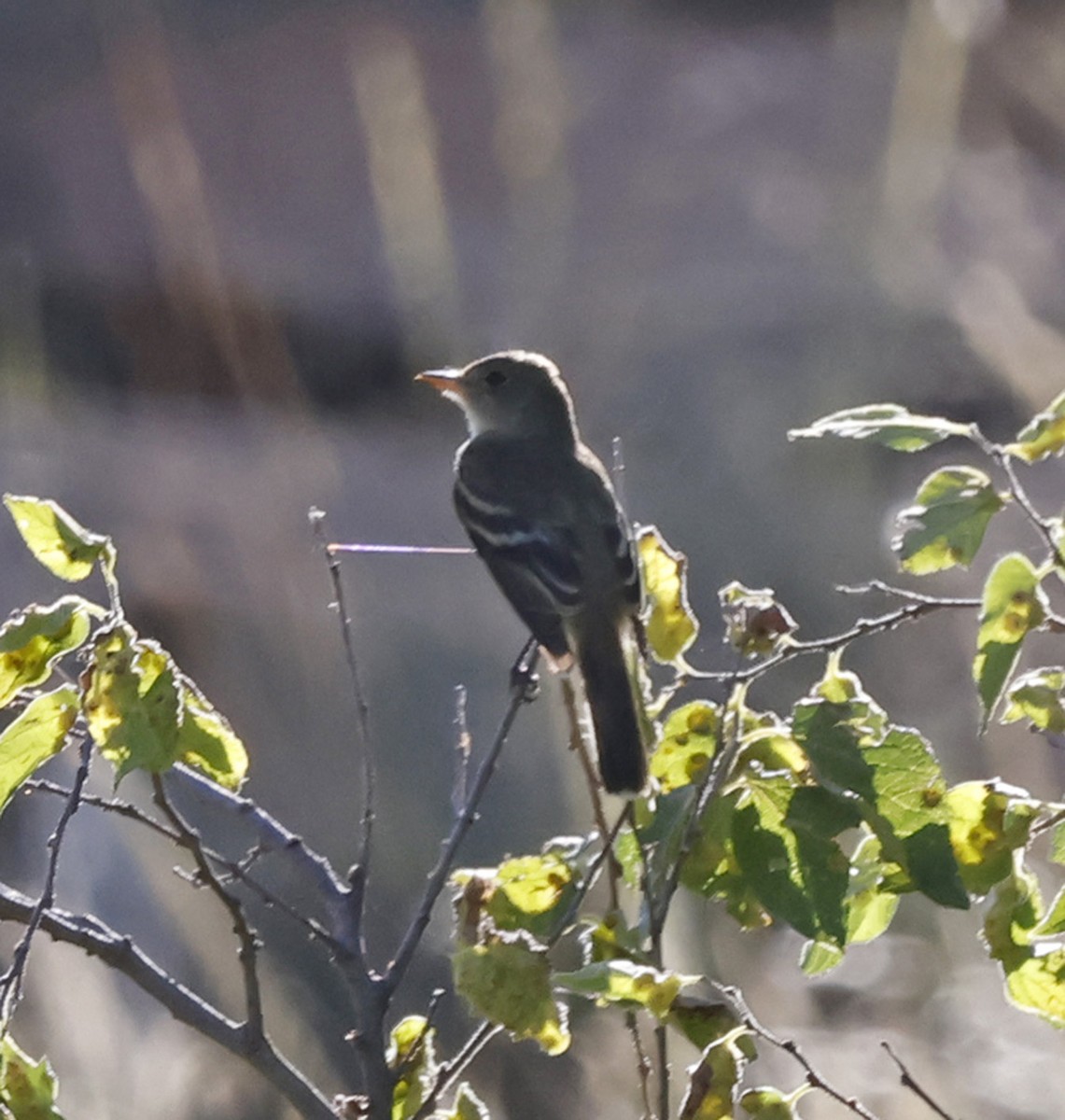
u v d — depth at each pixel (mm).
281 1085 4754
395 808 10570
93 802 4609
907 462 15781
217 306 15586
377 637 12281
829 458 14289
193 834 4602
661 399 16078
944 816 4586
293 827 10578
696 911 8758
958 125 20547
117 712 4414
